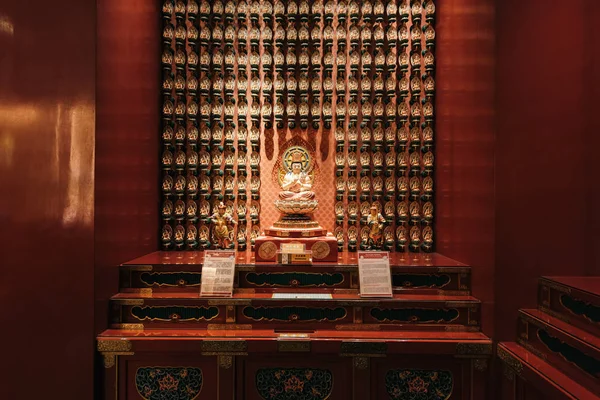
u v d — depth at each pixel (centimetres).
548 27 318
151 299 352
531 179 320
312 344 335
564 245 320
